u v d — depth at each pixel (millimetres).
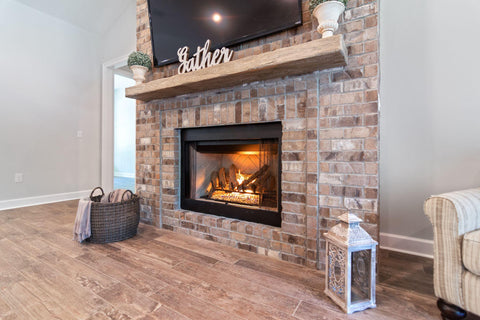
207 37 1954
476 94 1598
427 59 1751
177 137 2266
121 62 3754
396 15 1854
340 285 1198
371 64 1384
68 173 3645
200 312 1132
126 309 1148
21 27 3174
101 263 1606
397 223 1889
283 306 1186
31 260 1640
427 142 1765
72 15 3516
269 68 1480
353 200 1442
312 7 1382
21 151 3186
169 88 1930
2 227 2328
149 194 2420
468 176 1635
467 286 978
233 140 2037
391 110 1890
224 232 1951
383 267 1607
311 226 1563
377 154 1382
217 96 1954
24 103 3209
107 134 4031
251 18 1739
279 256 1699
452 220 1018
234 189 2299
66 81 3615
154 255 1739
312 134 1546
